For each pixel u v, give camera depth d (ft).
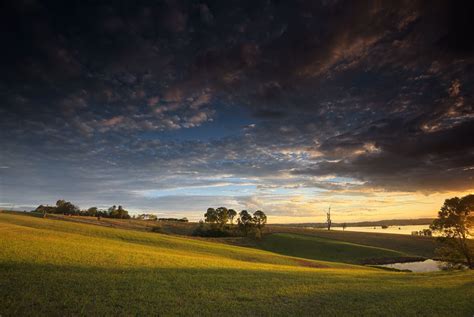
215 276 97.04
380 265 282.56
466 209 208.74
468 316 63.62
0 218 248.11
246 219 421.18
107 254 116.78
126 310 57.47
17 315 50.24
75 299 60.08
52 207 580.71
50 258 95.40
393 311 65.92
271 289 83.05
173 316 56.54
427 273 147.64
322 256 317.42
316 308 66.69
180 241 238.48
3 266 79.97
